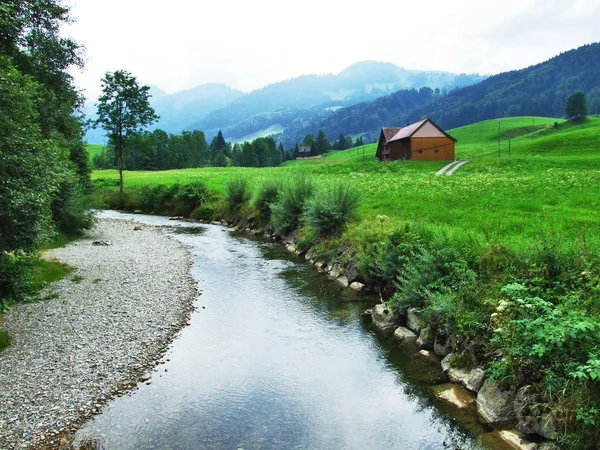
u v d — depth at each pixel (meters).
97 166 111.69
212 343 11.86
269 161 141.00
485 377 8.75
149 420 8.34
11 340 11.52
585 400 6.41
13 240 12.70
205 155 146.25
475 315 9.74
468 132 136.75
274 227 29.16
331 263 19.17
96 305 14.45
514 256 11.17
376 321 13.12
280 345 11.75
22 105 12.38
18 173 11.95
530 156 60.72
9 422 8.05
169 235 30.36
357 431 8.01
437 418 8.28
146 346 11.52
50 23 21.64
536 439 7.14
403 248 14.47
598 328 7.07
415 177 42.34
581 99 119.12
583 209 18.45
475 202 22.69
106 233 30.50
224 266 20.80
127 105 48.62
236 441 7.75
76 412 8.51
